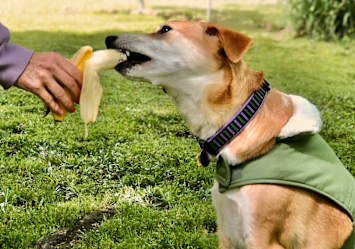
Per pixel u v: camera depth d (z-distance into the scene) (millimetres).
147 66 802
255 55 3248
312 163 761
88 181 1163
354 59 3244
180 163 1277
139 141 1404
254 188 753
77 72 764
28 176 1166
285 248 783
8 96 1763
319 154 781
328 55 3375
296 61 3084
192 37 792
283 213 759
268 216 754
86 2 6660
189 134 1549
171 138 1450
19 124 1465
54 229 976
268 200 748
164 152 1329
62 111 773
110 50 804
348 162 1302
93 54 795
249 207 755
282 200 750
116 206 1063
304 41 3936
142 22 4918
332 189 759
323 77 2600
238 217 785
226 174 775
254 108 774
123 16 5453
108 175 1195
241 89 780
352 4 3809
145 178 1191
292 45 3766
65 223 1003
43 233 961
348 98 2102
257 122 769
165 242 953
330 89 2279
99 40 3523
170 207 1078
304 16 4059
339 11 3891
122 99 1861
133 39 805
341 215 777
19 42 3088
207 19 5305
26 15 4977
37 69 738
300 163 754
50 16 5066
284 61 3062
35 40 3256
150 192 1123
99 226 983
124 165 1245
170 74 798
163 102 1887
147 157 1296
